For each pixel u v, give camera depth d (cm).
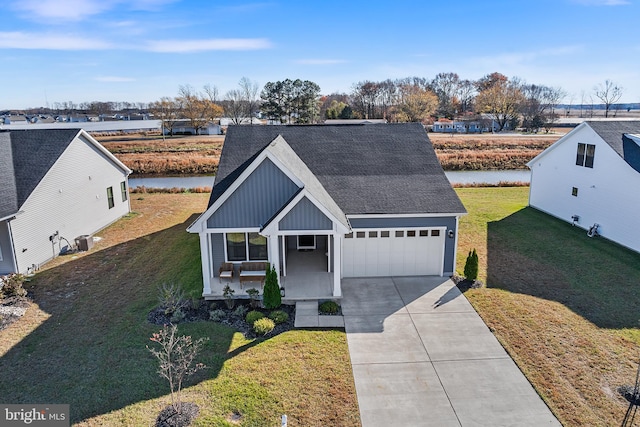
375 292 1518
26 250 1720
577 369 1074
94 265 1800
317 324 1302
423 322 1314
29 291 1546
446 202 1628
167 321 1314
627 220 1919
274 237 1387
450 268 1656
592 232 2108
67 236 2000
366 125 2027
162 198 3156
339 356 1139
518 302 1430
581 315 1338
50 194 1869
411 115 9675
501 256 1861
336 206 1556
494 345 1186
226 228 1461
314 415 923
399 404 961
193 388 1001
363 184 1716
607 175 2028
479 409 946
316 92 9812
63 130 2094
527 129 9500
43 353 1150
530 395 988
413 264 1656
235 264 1570
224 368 1076
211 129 9538
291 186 1442
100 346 1179
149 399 965
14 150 1967
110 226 2395
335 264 1428
